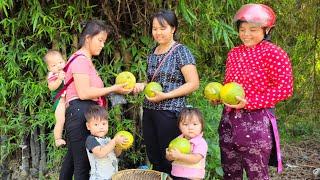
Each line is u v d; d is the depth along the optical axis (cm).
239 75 330
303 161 568
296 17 592
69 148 351
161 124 353
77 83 330
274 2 552
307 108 652
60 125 360
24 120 441
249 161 331
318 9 600
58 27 418
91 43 336
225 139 346
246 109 327
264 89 324
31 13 406
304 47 620
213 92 338
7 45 425
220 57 518
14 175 459
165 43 350
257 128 325
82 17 418
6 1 385
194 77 346
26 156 455
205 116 470
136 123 452
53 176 438
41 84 422
